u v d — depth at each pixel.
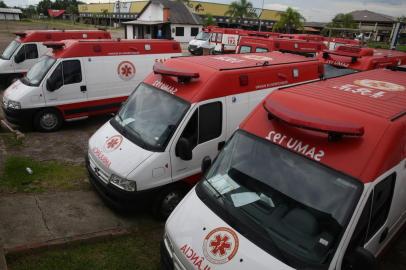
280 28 42.97
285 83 7.06
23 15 83.19
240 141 4.12
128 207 5.38
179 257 3.49
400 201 4.13
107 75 10.36
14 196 6.20
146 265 4.79
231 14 51.28
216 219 3.55
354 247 3.29
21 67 14.42
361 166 3.23
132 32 43.97
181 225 3.68
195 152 5.77
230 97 6.05
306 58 8.16
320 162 3.45
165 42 11.47
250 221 3.43
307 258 3.06
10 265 4.46
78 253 4.86
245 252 3.19
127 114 6.27
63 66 9.62
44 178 7.01
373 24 69.44
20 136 9.12
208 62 6.61
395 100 4.25
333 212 3.21
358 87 4.88
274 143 3.84
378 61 10.27
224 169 4.05
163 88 6.11
